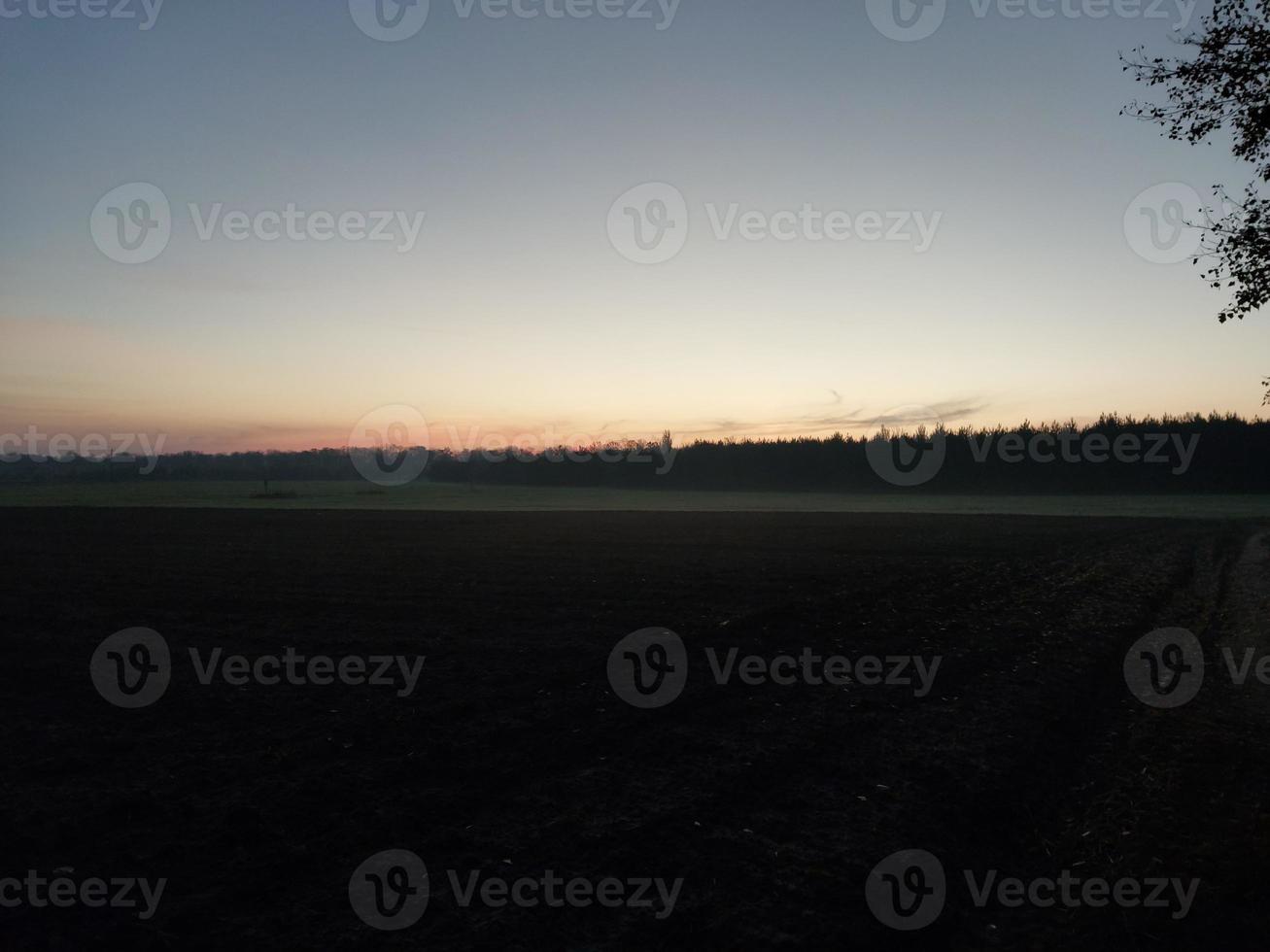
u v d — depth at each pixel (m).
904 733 8.86
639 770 7.62
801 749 8.27
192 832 6.17
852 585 20.67
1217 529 43.25
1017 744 8.59
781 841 6.14
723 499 85.50
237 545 31.36
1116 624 16.27
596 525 44.31
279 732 8.69
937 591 20.02
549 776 7.45
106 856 5.77
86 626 14.80
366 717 9.27
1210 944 4.93
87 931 4.77
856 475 105.94
